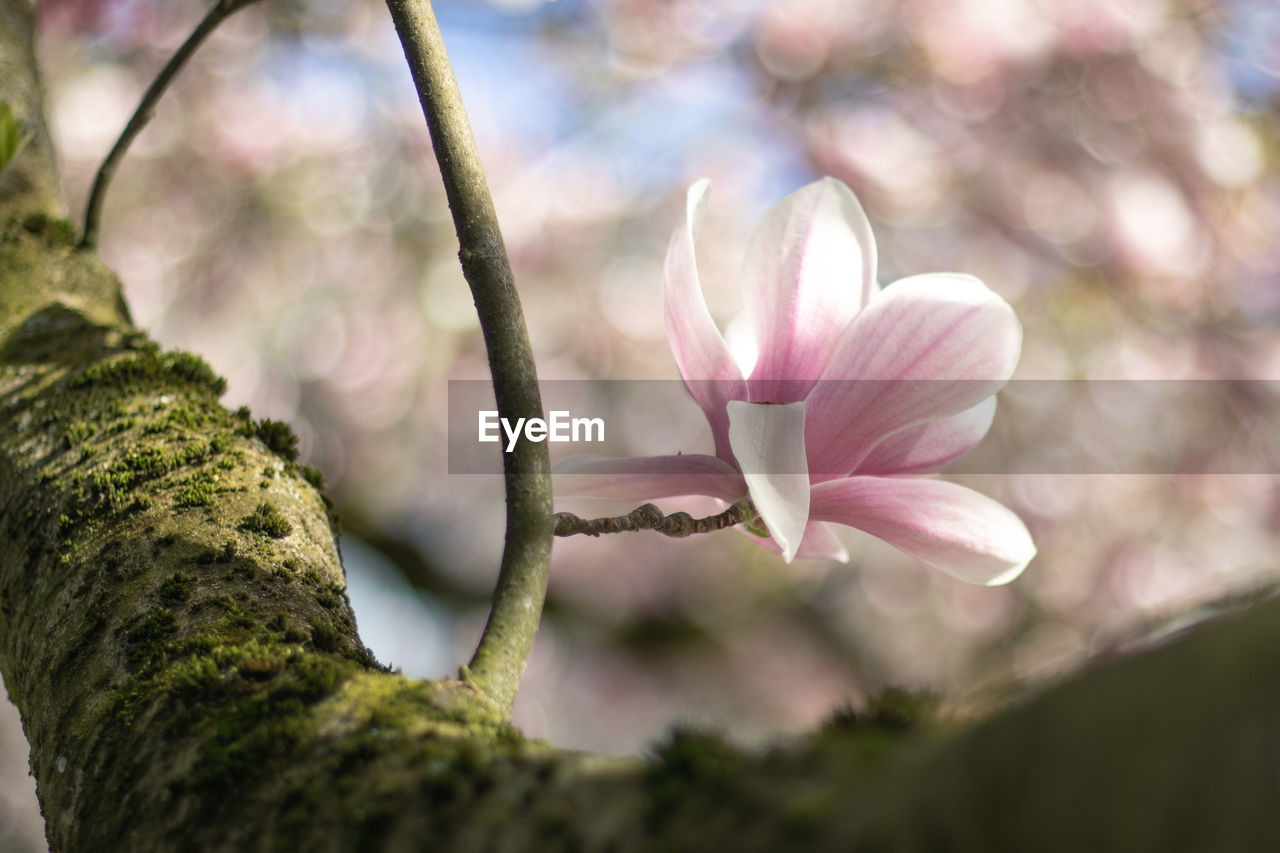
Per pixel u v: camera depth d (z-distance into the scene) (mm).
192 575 1115
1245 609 517
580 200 5484
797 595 5715
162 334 5332
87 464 1321
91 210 1774
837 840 568
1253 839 459
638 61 5242
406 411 5410
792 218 1057
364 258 5516
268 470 1290
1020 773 510
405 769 787
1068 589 5160
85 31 5074
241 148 5344
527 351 990
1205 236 4902
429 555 5430
